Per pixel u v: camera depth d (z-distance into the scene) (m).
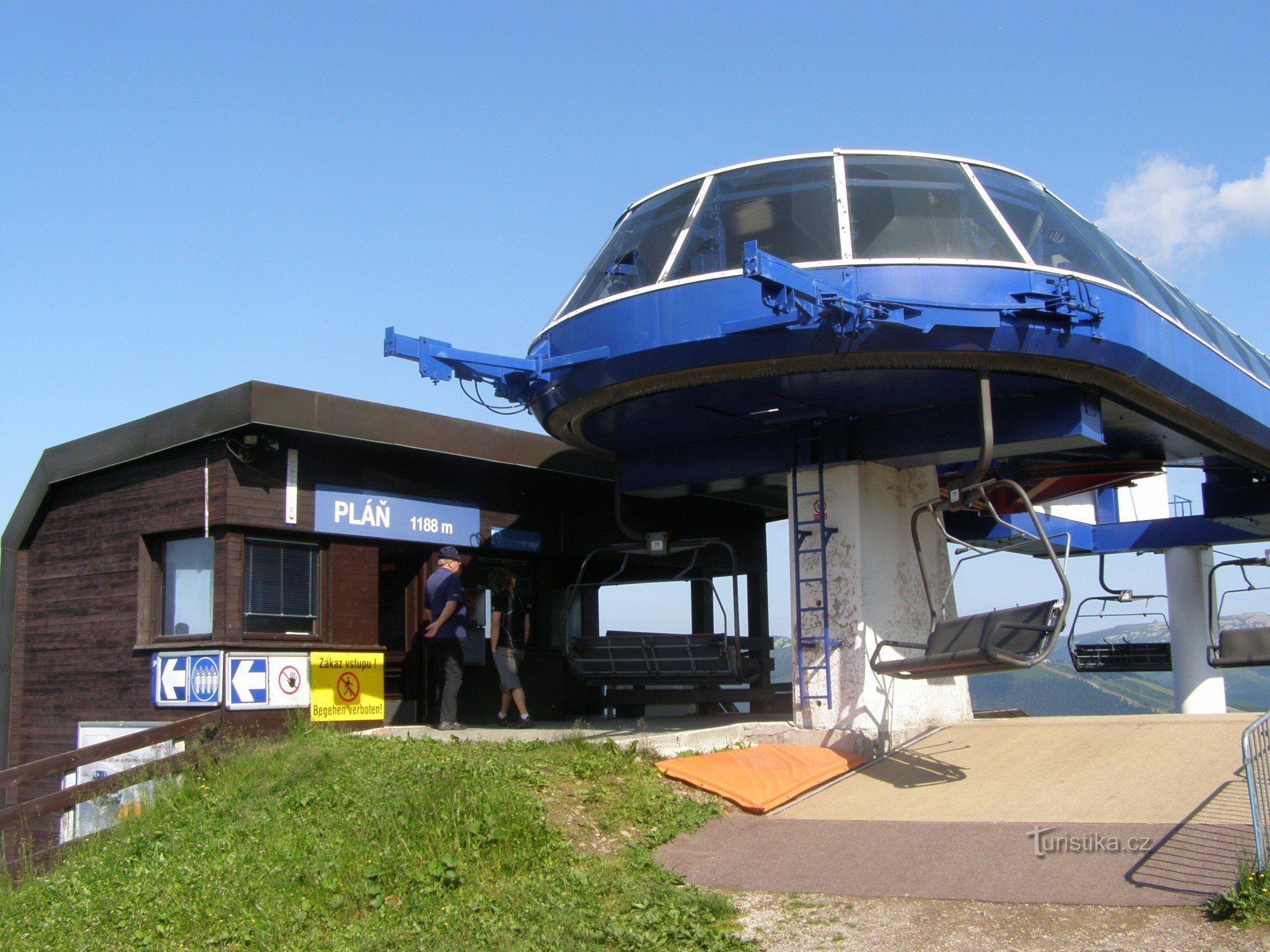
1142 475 15.55
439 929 6.46
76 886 7.58
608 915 6.60
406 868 7.14
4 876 8.42
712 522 17.44
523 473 14.61
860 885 7.03
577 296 11.88
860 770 10.41
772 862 7.63
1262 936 5.56
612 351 10.50
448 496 13.59
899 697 11.66
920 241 10.21
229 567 11.30
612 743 9.91
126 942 6.64
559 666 14.91
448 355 10.70
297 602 11.98
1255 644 10.80
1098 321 10.09
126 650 12.09
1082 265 10.84
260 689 11.20
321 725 11.45
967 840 7.68
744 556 17.95
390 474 12.92
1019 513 17.67
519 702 12.48
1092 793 8.62
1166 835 7.28
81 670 12.57
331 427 11.95
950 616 12.66
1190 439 13.94
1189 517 19.45
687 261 10.70
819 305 9.32
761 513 18.44
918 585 12.20
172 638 11.88
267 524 11.60
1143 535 19.73
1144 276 12.41
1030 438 10.86
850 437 11.77
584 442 12.84
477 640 13.85
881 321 9.51
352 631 12.37
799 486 12.02
